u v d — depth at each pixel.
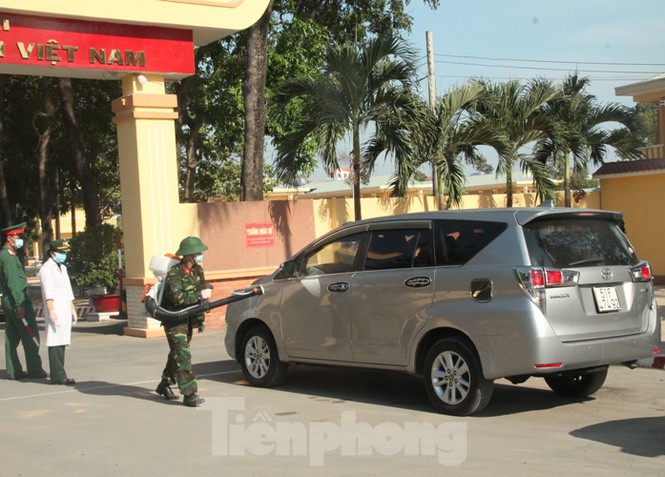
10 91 29.44
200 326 8.96
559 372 7.65
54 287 10.30
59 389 10.02
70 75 14.66
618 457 6.36
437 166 18.02
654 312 8.20
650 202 21.20
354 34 29.00
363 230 8.91
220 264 15.60
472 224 7.97
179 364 8.65
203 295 8.74
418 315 8.09
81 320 19.41
